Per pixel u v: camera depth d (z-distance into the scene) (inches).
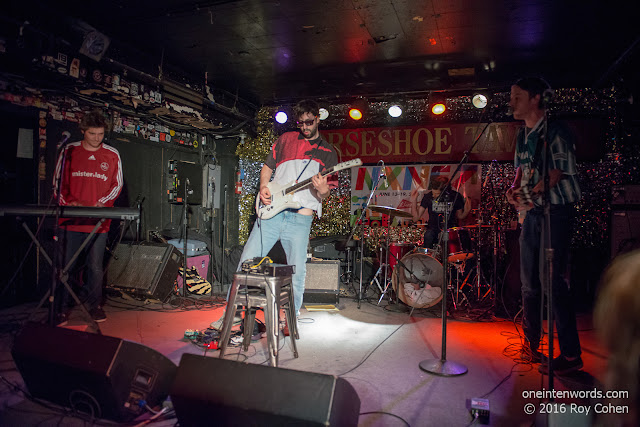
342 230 275.7
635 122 228.1
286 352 121.5
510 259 177.9
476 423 80.0
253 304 101.9
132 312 167.8
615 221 211.9
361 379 102.0
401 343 134.3
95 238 148.4
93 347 72.5
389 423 79.4
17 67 153.9
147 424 75.2
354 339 137.9
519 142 116.3
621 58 196.1
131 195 209.6
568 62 208.4
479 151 254.5
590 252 232.1
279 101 282.2
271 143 289.9
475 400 86.0
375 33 181.0
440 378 103.4
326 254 263.9
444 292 112.4
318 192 130.4
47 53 154.9
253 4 155.4
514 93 111.3
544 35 180.2
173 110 215.8
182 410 63.7
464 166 255.6
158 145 225.9
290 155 132.3
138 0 152.7
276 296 100.1
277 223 129.7
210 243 239.8
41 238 167.6
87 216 117.0
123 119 203.9
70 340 74.3
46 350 74.0
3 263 164.7
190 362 64.3
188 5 156.7
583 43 186.5
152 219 222.4
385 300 206.8
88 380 71.4
